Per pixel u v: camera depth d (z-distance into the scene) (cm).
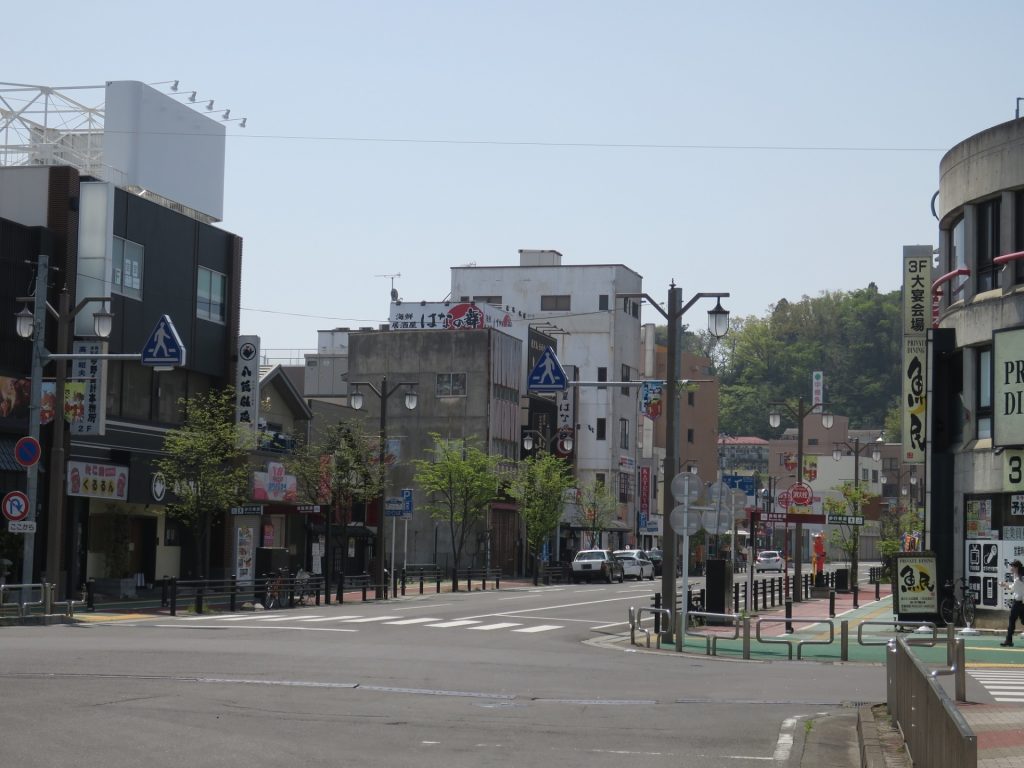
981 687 2227
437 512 7612
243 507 5003
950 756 909
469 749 1445
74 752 1327
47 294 4747
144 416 5319
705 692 2178
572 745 1504
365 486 5900
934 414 4275
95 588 4962
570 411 10381
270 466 6138
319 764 1305
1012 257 3919
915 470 12925
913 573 3856
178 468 4991
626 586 7656
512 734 1583
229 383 5822
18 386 4578
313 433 7375
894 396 19888
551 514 8188
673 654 3088
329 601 5244
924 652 2939
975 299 4150
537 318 11775
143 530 5456
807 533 15912
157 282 5362
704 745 1527
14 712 1614
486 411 9025
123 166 5528
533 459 8619
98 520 5091
